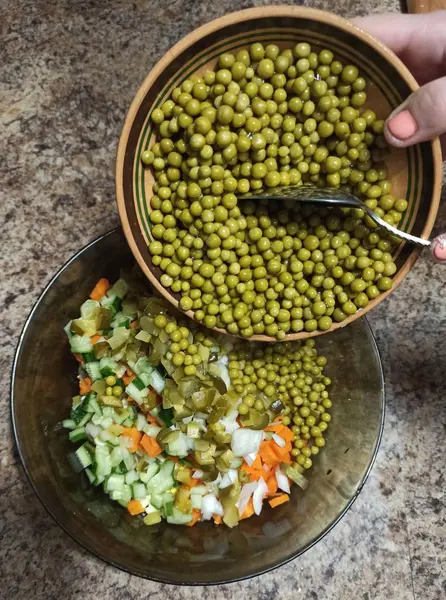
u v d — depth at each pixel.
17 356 0.30
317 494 0.34
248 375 0.35
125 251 0.33
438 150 0.24
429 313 0.38
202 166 0.26
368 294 0.28
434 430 0.37
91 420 0.33
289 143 0.26
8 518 0.35
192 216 0.27
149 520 0.33
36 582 0.34
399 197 0.27
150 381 0.32
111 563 0.28
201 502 0.33
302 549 0.29
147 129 0.26
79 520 0.30
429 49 0.31
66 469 0.32
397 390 0.38
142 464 0.33
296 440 0.36
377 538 0.36
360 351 0.33
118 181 0.25
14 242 0.38
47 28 0.40
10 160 0.38
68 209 0.38
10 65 0.40
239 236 0.28
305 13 0.23
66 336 0.34
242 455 0.33
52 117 0.39
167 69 0.24
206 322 0.29
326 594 0.35
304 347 0.36
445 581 0.35
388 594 0.35
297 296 0.29
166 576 0.28
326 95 0.25
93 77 0.39
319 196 0.25
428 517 0.36
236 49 0.25
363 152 0.26
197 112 0.25
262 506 0.35
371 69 0.24
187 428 0.32
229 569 0.30
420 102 0.22
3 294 0.37
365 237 0.27
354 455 0.32
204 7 0.40
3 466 0.36
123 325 0.33
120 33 0.40
